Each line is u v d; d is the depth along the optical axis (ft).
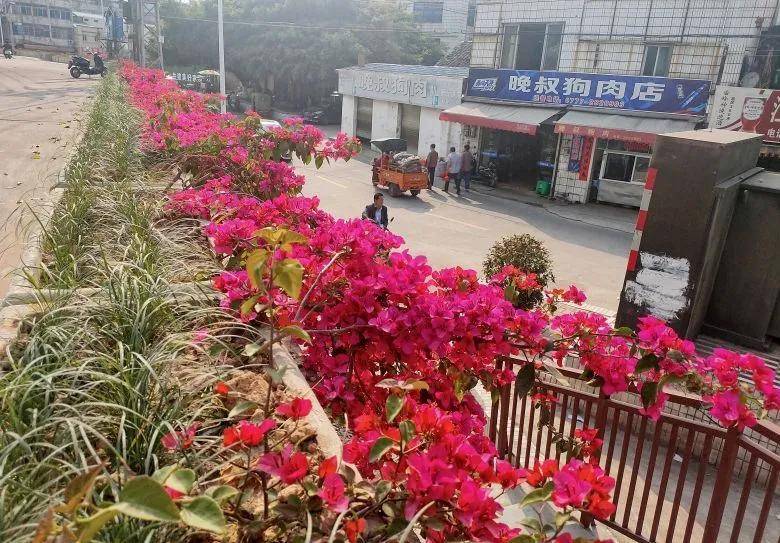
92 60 135.03
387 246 10.81
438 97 75.66
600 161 60.75
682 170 18.90
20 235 20.81
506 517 12.49
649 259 19.98
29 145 40.32
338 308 9.26
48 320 9.14
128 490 3.85
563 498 5.32
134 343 8.48
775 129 46.11
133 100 41.47
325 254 9.84
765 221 20.03
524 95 62.85
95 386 7.70
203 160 21.06
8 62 126.62
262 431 5.90
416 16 147.43
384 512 6.06
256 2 130.31
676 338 9.52
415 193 60.75
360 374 9.79
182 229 14.89
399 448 6.05
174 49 137.59
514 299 12.47
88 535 3.71
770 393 8.83
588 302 33.81
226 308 9.06
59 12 232.73
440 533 5.44
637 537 12.26
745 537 15.58
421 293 9.02
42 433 6.84
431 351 9.61
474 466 5.69
